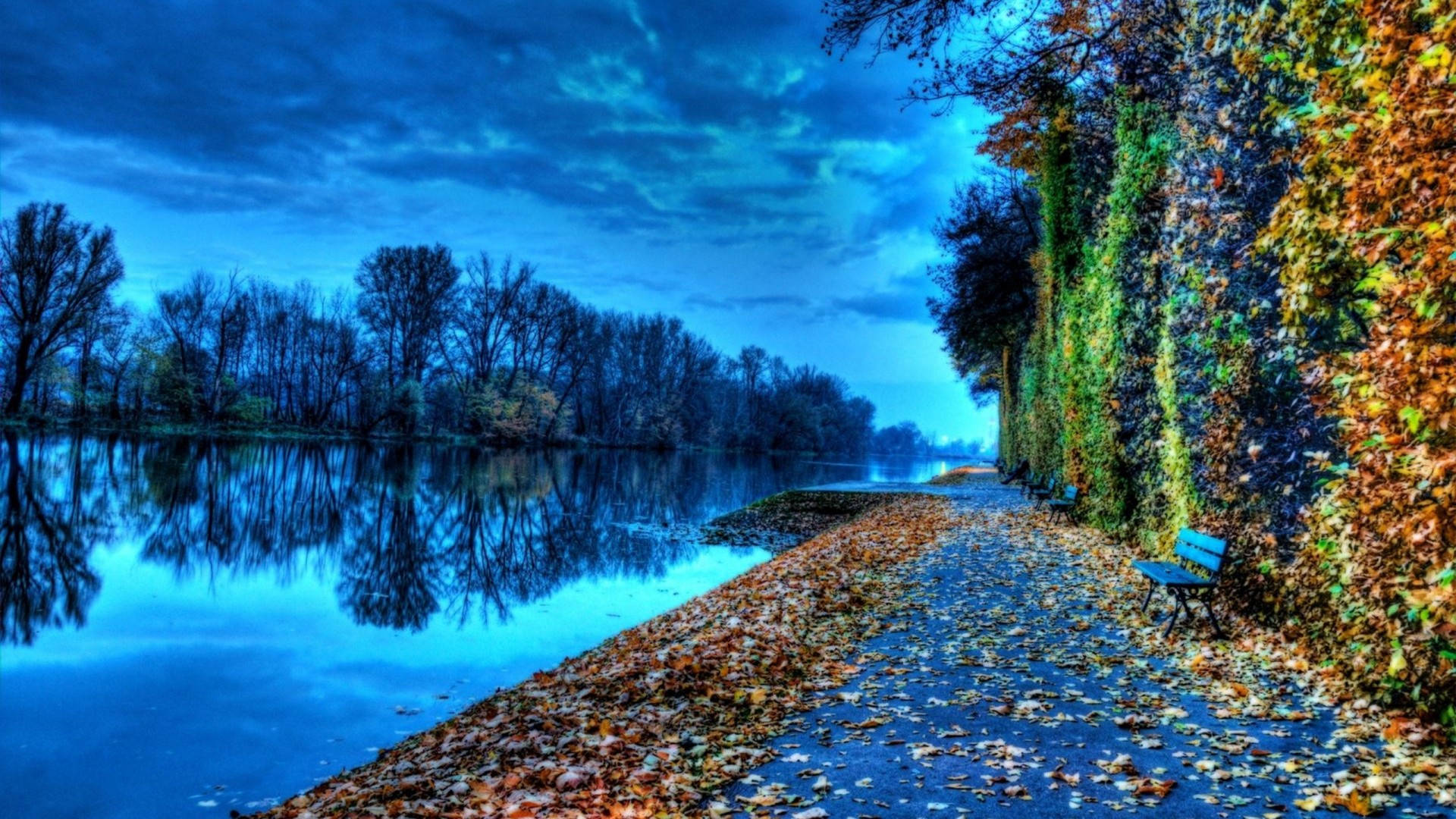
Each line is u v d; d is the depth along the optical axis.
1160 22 10.48
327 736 7.39
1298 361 6.45
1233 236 7.50
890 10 9.89
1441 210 3.73
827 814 4.04
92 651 10.40
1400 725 4.71
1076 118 15.98
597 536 23.12
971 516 19.34
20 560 16.72
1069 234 16.33
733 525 25.58
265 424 65.75
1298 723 5.06
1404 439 3.97
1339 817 3.81
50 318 51.72
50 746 7.09
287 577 16.09
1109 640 7.38
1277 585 6.97
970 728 5.27
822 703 5.97
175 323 62.91
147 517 23.12
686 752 5.06
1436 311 3.73
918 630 8.12
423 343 74.12
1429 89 3.56
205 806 5.94
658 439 93.69
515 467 51.31
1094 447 14.10
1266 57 5.74
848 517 26.45
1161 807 4.01
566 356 81.19
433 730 6.95
